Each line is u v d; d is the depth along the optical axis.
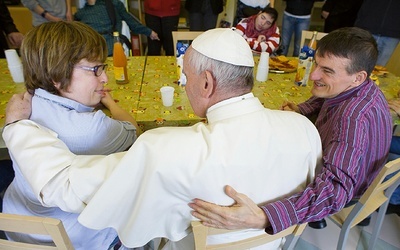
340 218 1.08
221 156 0.54
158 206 0.58
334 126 0.87
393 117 1.25
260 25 2.37
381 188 0.92
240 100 0.63
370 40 0.87
